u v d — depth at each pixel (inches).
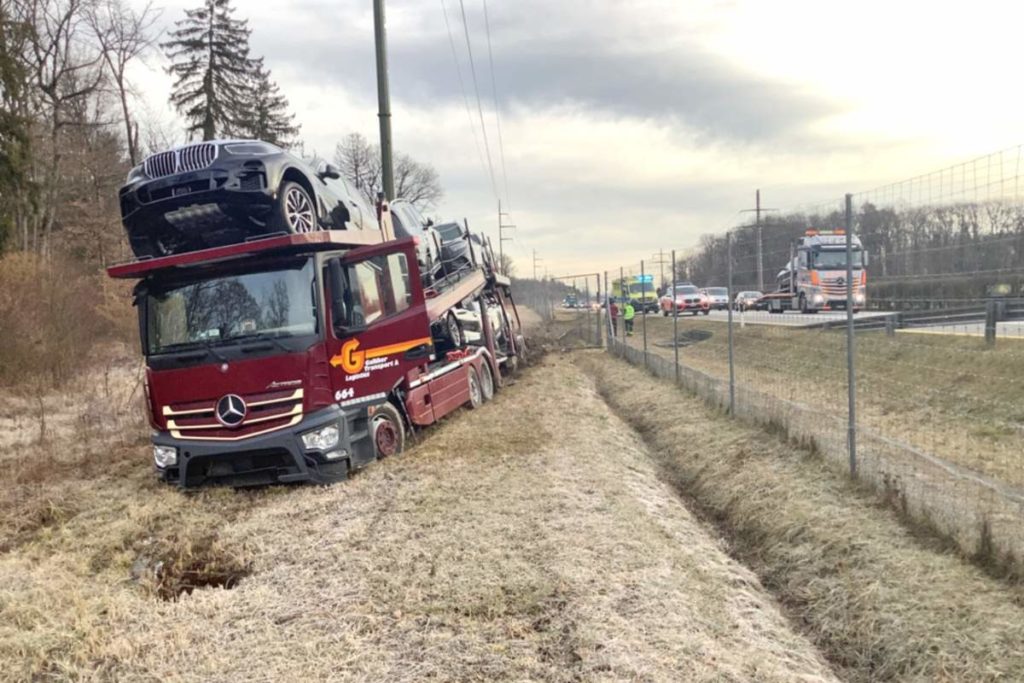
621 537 217.8
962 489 225.6
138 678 146.3
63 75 1160.2
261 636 161.8
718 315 1104.2
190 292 298.8
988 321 205.8
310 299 290.7
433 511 243.0
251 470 289.6
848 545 209.2
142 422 463.5
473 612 168.7
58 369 620.7
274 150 311.0
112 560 225.1
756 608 189.6
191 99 1642.5
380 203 426.6
